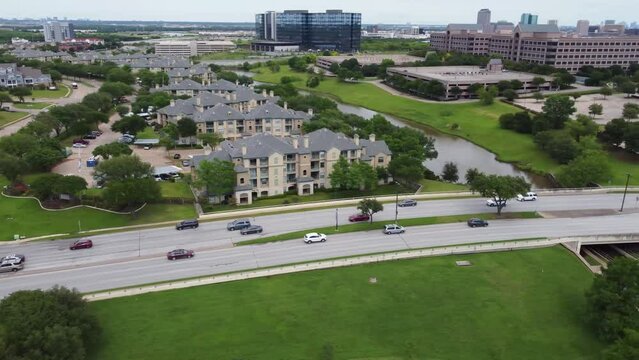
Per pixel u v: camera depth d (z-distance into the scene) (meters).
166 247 120.25
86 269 110.12
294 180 161.88
